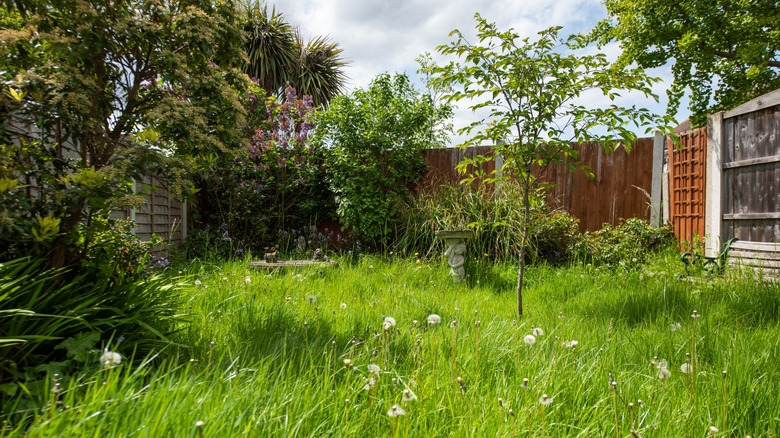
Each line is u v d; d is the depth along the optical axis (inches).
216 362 76.1
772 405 64.0
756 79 379.2
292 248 292.4
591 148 280.2
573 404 64.3
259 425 51.1
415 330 97.5
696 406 62.8
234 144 118.3
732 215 204.7
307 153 305.3
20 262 81.7
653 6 400.2
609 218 277.7
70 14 96.9
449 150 300.7
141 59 111.0
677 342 94.8
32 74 88.4
